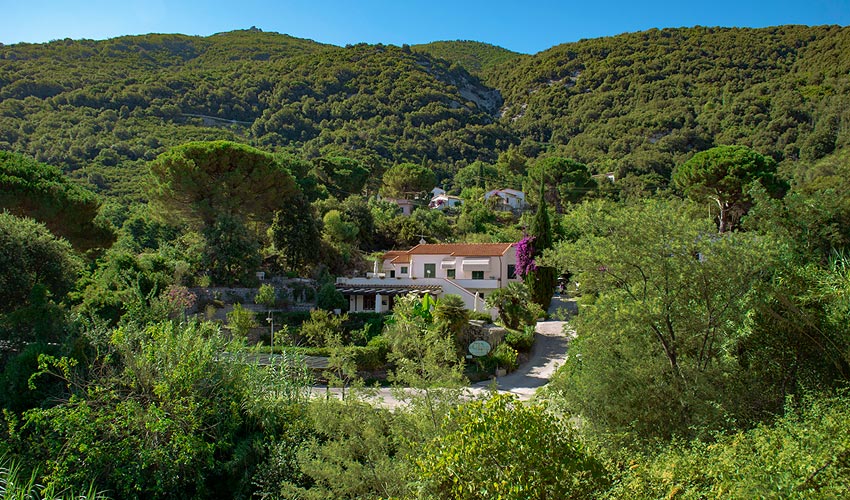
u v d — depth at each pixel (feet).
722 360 37.83
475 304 130.82
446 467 28.43
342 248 170.40
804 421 29.84
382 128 471.21
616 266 40.27
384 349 95.55
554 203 265.54
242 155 138.31
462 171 378.53
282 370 59.88
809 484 22.89
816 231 46.65
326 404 45.73
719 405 34.42
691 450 30.89
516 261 151.94
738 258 37.52
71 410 46.65
